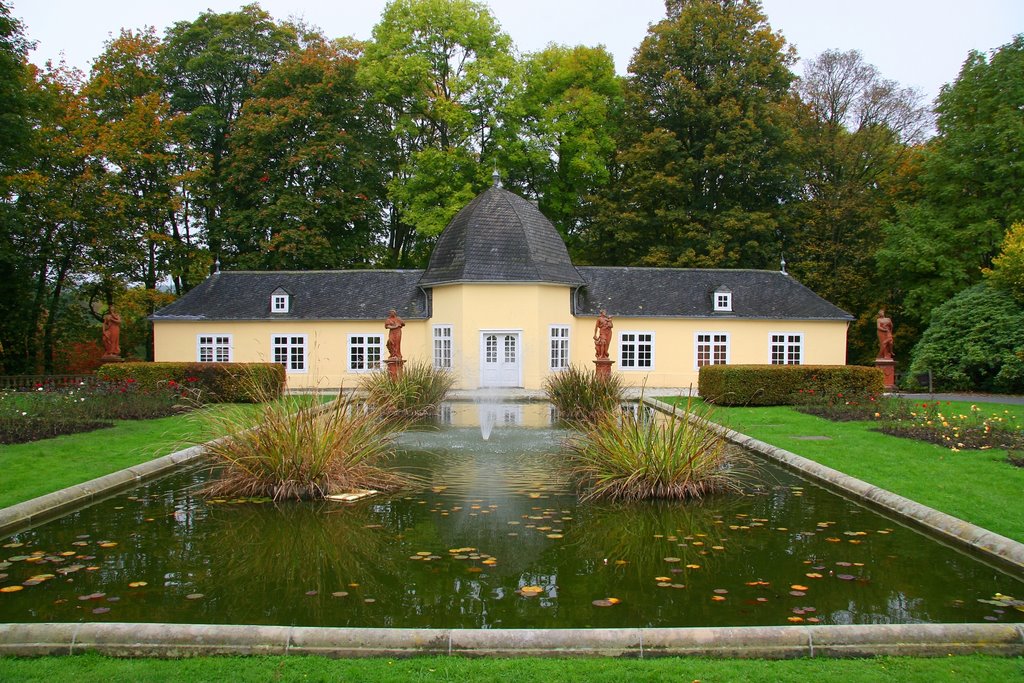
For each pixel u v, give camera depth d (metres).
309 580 5.79
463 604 5.25
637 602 5.30
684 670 4.04
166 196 30.88
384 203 36.59
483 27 33.44
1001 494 8.15
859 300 34.53
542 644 4.30
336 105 33.72
